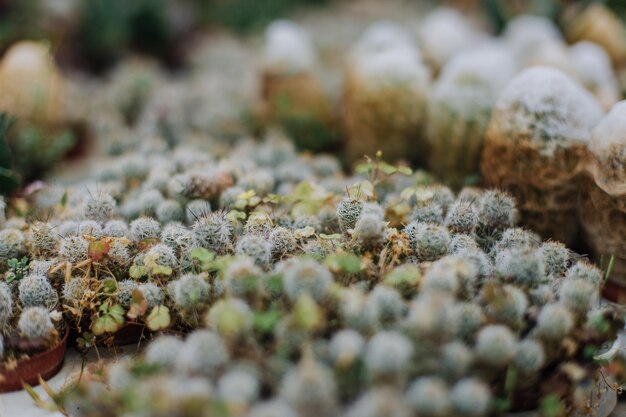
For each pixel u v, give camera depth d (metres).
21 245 0.50
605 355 0.46
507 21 0.94
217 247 0.48
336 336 0.40
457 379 0.39
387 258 0.47
